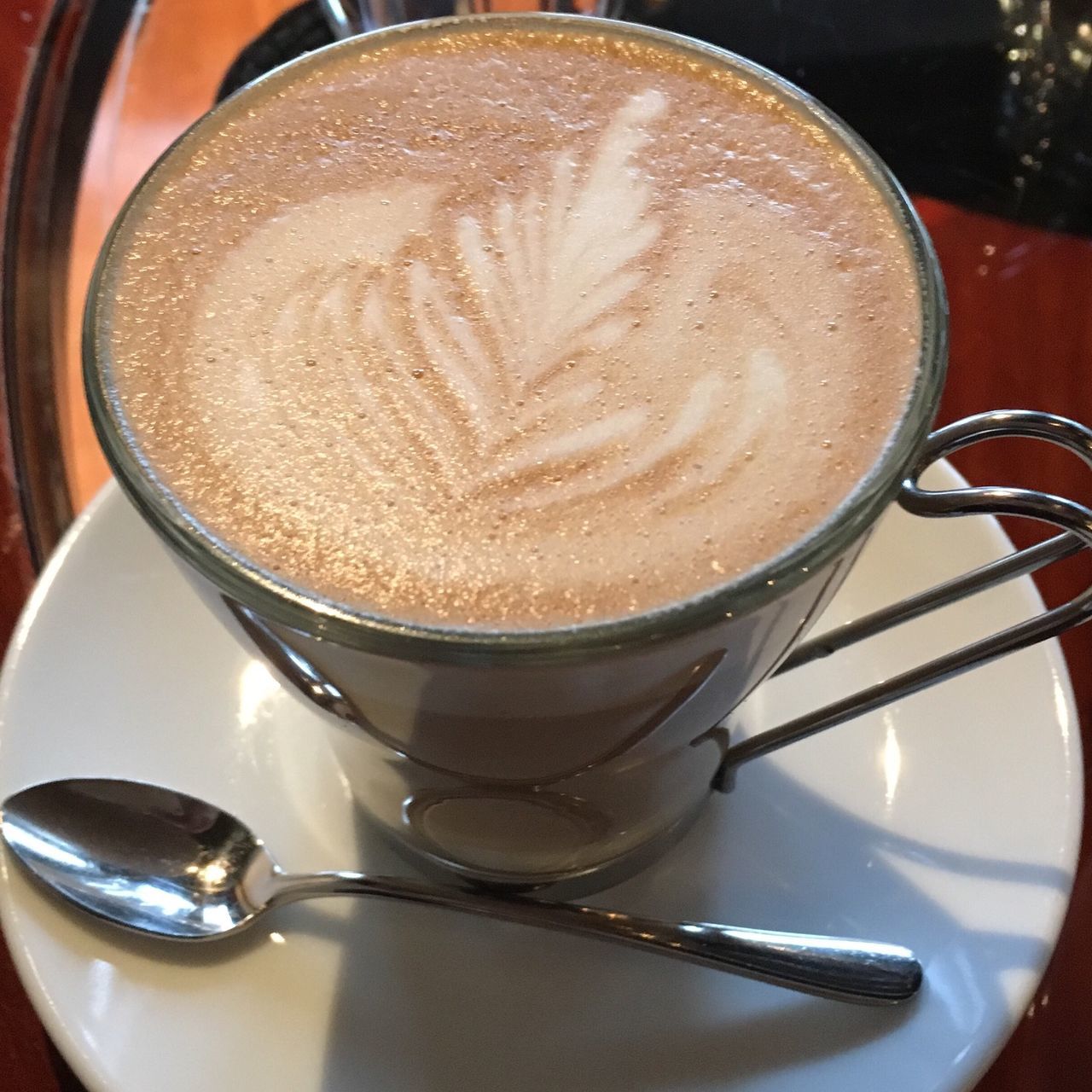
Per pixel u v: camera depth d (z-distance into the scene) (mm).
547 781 172
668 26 307
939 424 240
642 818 189
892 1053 169
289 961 181
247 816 199
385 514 151
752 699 210
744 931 180
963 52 300
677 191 183
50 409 246
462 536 149
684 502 151
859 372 161
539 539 148
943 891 184
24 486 238
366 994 178
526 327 170
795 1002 176
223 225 179
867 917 184
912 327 164
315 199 183
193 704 207
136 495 150
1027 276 262
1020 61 298
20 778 191
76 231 270
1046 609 214
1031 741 194
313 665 151
